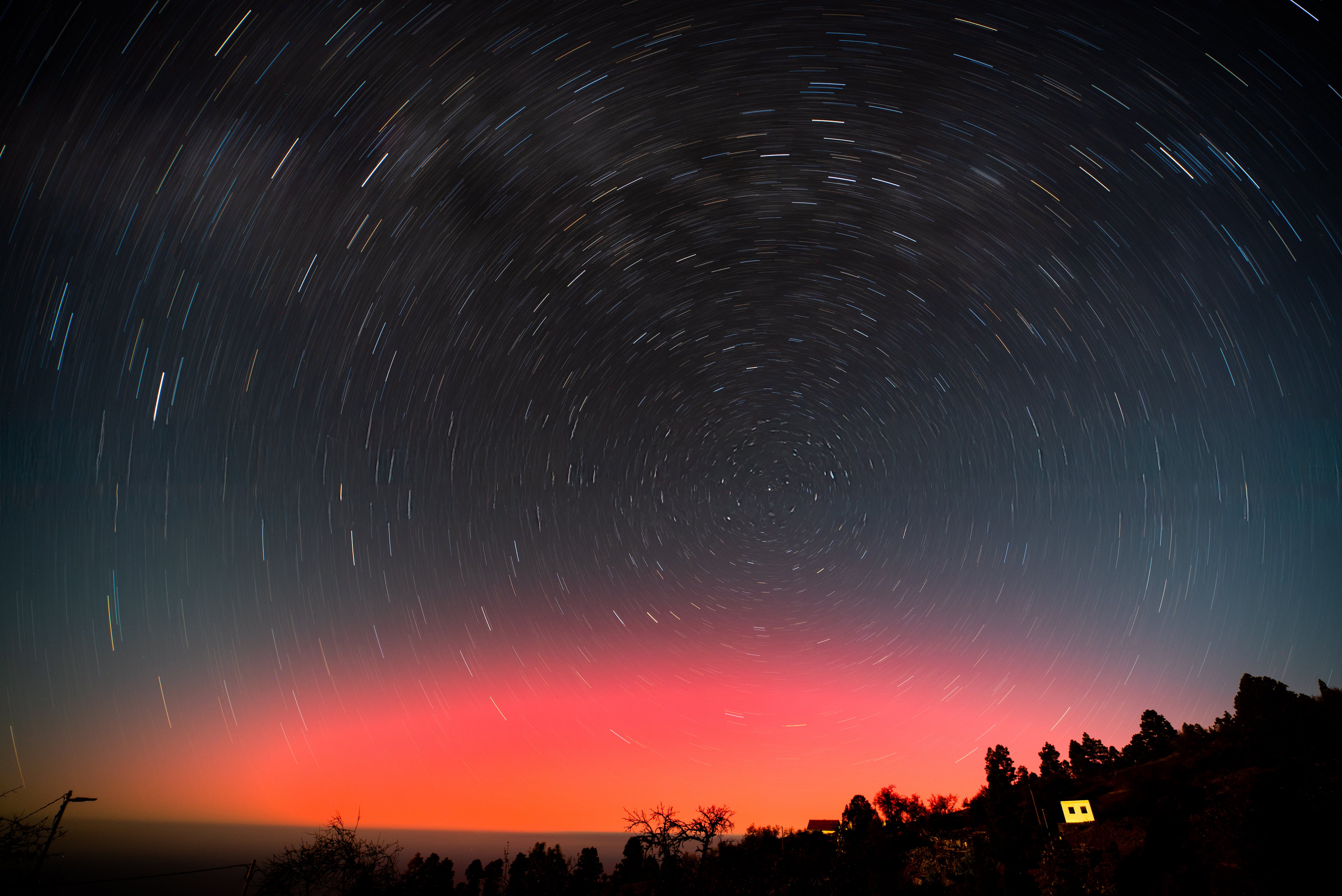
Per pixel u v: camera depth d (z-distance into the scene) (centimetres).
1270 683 2758
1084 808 2417
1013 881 2006
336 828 1808
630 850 3881
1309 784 1616
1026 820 2483
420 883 2583
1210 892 1547
